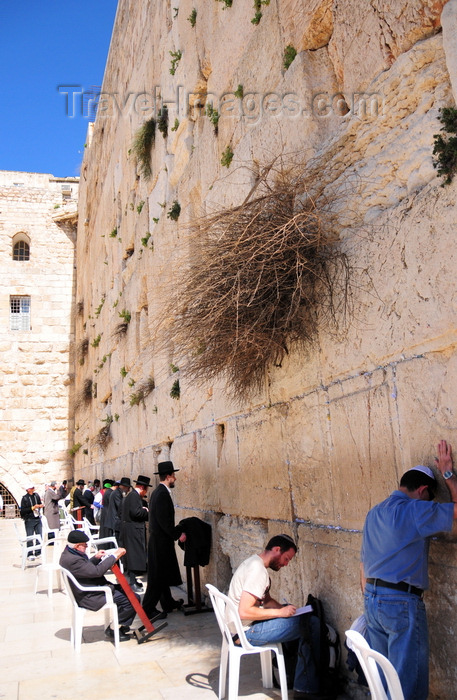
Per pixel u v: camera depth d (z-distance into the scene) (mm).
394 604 2836
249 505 5445
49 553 12617
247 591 3842
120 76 14008
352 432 3801
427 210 3193
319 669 3691
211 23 6973
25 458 22953
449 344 2994
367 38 3818
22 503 12531
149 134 10258
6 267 24281
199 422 7207
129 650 5266
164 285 6293
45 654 5277
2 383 23266
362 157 3885
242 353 4738
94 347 17828
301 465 4469
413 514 2848
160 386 9320
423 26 3336
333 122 4402
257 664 4668
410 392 3266
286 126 4844
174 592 7668
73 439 23438
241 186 5738
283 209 4230
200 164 7316
